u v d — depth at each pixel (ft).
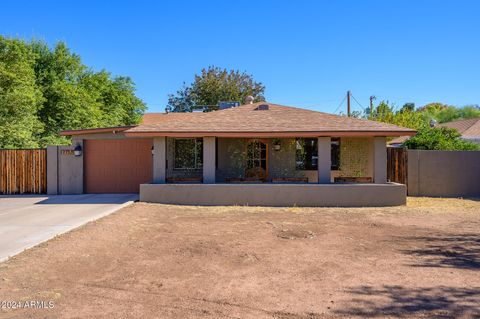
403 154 52.21
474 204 44.73
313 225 31.71
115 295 15.75
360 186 43.57
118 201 43.91
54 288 16.42
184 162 52.75
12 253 20.92
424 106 188.14
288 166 54.29
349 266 20.04
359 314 14.03
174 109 156.56
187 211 38.96
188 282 17.43
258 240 25.98
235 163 54.08
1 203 42.50
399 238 26.89
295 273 18.83
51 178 51.55
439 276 18.43
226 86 145.07
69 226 28.50
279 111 55.72
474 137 82.33
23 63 71.77
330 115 52.95
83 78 97.91
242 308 14.55
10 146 64.90
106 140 52.37
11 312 13.98
